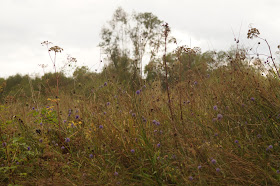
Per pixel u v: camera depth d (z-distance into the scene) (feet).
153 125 11.57
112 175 9.20
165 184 8.59
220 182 8.13
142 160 9.53
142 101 12.99
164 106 13.55
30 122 14.11
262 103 11.48
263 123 10.59
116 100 14.42
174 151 9.71
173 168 8.96
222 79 15.11
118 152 10.36
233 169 8.46
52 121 12.99
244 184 8.02
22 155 10.91
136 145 10.21
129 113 12.34
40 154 11.09
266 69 13.50
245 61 15.20
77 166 10.48
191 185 8.05
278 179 8.02
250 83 13.20
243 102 11.96
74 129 12.85
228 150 9.40
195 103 13.34
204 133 10.77
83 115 13.62
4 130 11.08
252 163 8.57
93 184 8.97
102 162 10.09
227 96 12.76
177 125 11.14
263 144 9.66
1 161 10.80
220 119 10.37
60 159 10.87
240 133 10.43
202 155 9.30
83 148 11.57
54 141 11.86
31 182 9.55
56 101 12.84
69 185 9.07
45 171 10.14
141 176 9.08
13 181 9.59
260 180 8.08
